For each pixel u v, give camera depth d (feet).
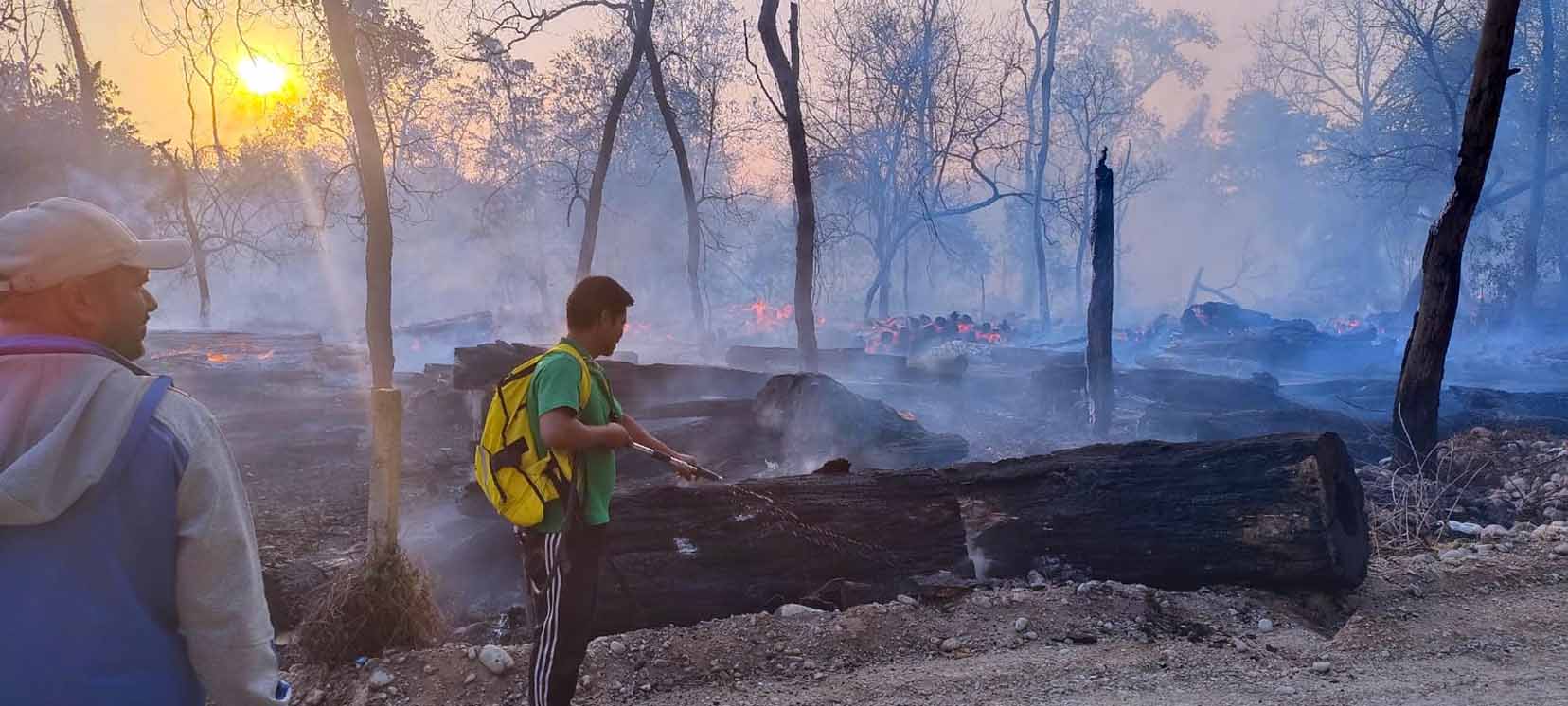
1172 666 15.72
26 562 5.71
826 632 16.42
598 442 11.64
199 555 6.07
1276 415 34.94
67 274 6.11
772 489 18.74
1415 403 29.78
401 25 35.45
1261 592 18.69
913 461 30.55
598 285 12.16
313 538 24.09
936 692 14.79
